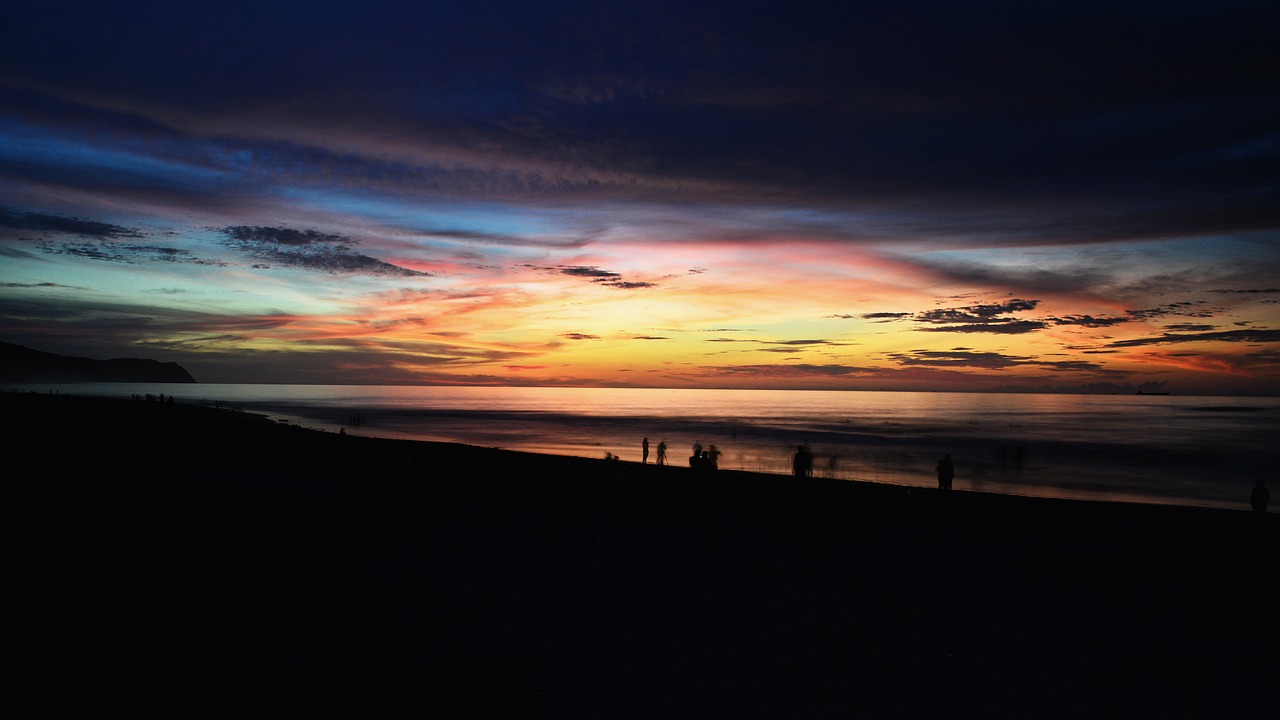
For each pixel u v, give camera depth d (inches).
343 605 350.6
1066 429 3673.7
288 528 538.3
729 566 455.2
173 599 347.6
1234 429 3745.1
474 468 1048.8
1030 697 253.0
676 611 354.9
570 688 254.2
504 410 5334.6
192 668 261.4
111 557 425.1
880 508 739.4
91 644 280.4
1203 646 310.7
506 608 354.0
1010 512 729.6
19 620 302.5
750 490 880.3
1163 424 4325.8
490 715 228.8
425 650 290.7
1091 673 277.0
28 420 1572.3
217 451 1119.6
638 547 508.7
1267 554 517.3
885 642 311.9
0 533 473.4
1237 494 1301.7
